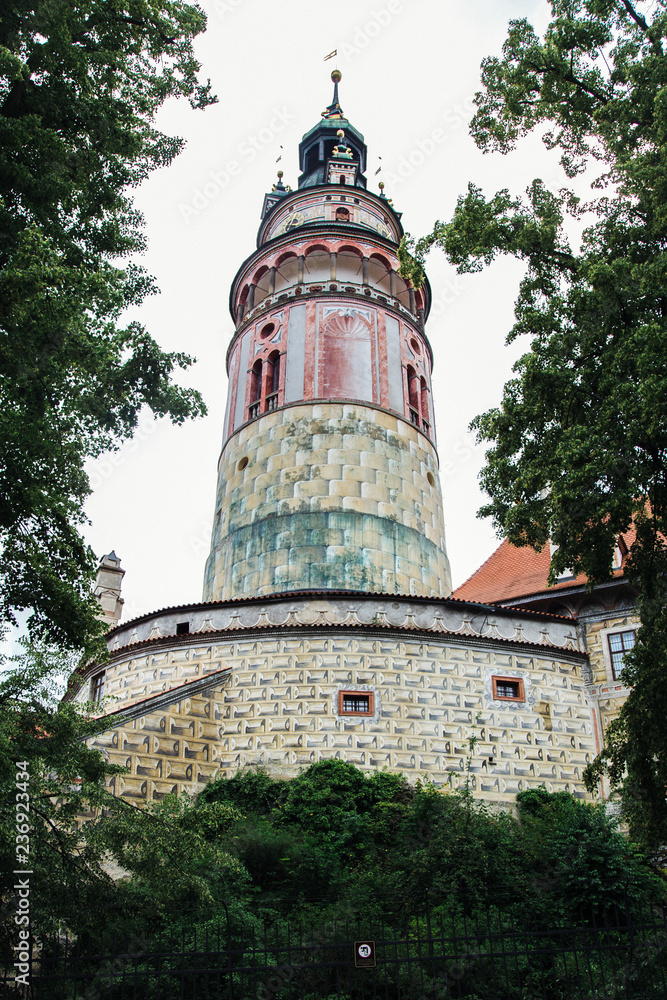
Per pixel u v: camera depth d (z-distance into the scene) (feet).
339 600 87.15
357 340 115.34
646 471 53.78
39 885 42.65
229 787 74.02
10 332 45.62
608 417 53.98
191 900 47.50
